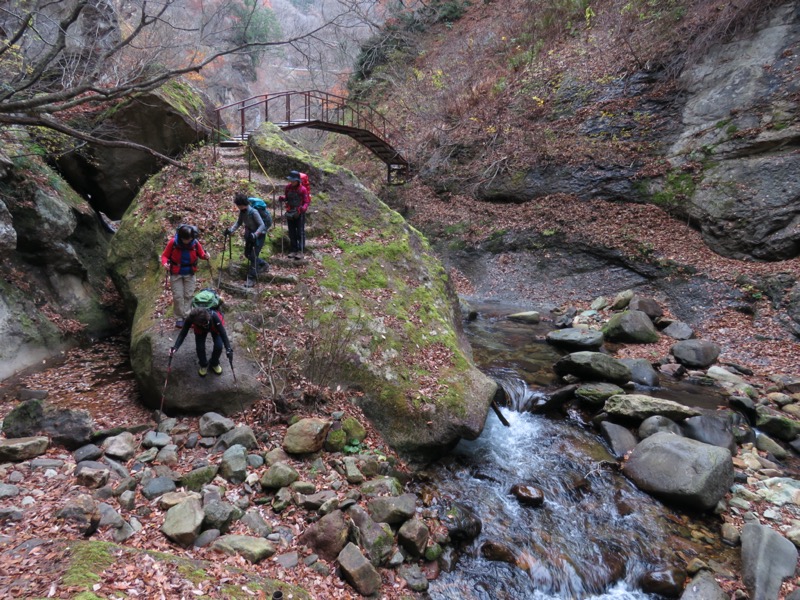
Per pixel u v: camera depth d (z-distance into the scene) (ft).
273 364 22.20
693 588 15.24
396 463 20.25
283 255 28.17
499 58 74.95
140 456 17.93
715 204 44.11
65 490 15.57
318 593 13.50
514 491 19.79
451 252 59.47
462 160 66.59
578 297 47.52
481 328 41.32
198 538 14.44
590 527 18.42
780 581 15.53
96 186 38.78
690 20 54.44
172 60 41.75
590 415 26.27
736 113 45.70
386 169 75.61
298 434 18.67
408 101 80.18
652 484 19.90
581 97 59.93
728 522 18.57
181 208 30.22
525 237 54.90
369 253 30.04
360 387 22.34
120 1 37.35
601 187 52.95
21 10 27.27
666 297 42.83
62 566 11.36
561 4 72.43
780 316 35.55
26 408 19.13
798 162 40.27
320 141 100.17
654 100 53.78
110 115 36.45
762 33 47.21
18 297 27.99
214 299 19.52
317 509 16.30
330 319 24.52
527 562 16.78
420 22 94.38
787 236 39.01
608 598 16.01
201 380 20.83
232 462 17.42
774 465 22.27
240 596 11.93
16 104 21.39
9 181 29.37
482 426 21.98
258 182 33.14
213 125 44.01
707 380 30.30
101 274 37.50
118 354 29.76
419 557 16.29
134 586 11.19
